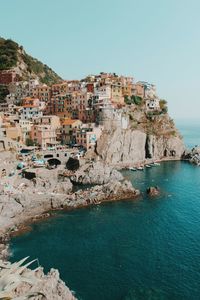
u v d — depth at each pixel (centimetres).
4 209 7956
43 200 8969
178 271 5741
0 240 7000
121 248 6638
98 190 10112
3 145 13025
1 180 9988
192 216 8506
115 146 15738
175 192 10938
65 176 12331
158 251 6494
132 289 5231
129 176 13475
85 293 5119
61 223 8019
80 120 17275
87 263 6034
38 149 14088
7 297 3894
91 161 14000
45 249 6594
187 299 4975
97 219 8281
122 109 17500
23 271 4653
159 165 16288
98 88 18462
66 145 15275
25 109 16762
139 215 8581
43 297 4184
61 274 5656
